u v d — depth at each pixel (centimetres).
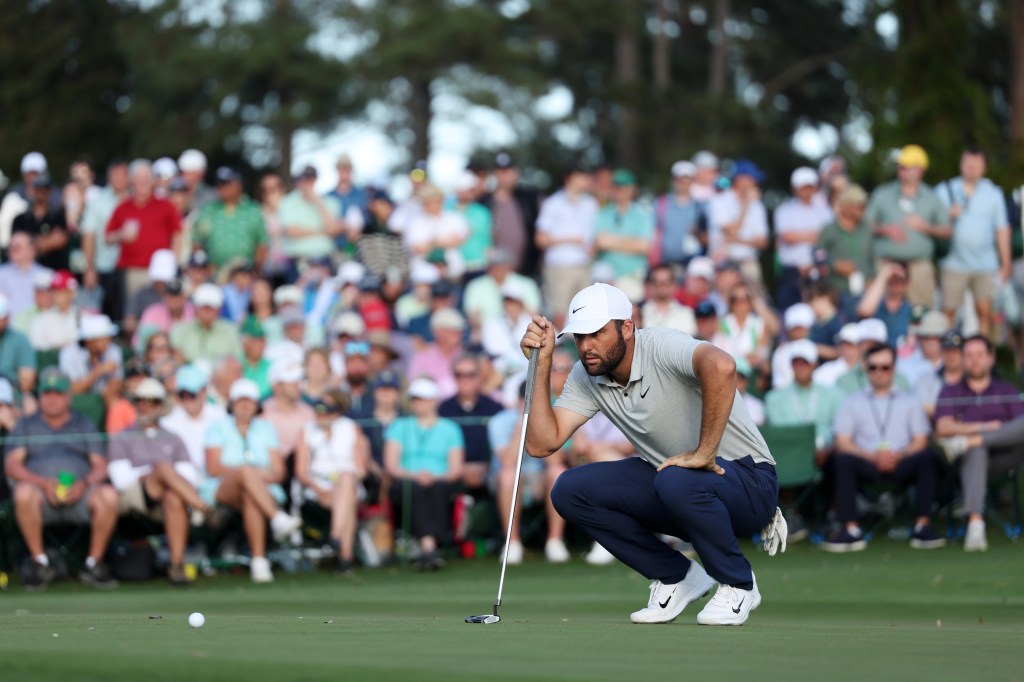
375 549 3444
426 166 4656
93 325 3681
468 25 10144
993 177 4866
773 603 2612
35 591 3088
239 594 2939
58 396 3228
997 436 3341
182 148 10319
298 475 3394
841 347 3728
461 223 4416
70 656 1305
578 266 4400
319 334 4106
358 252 4547
